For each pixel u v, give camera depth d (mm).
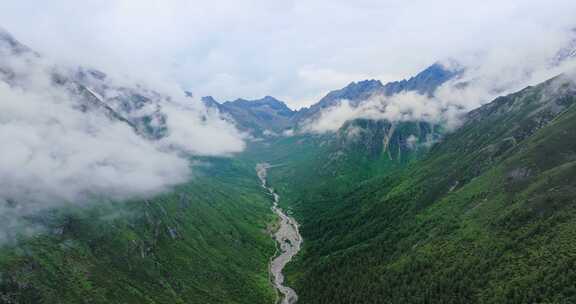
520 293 191125
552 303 175625
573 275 181500
